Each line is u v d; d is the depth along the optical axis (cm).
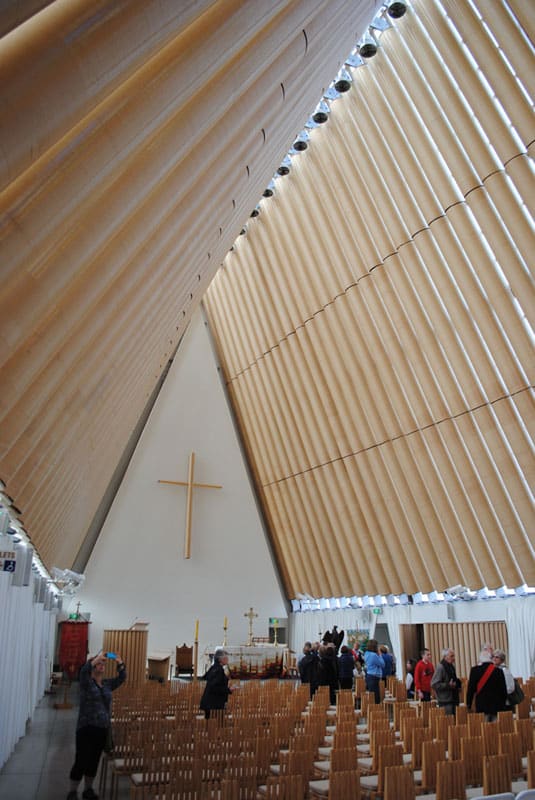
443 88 1523
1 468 552
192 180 615
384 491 1969
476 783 606
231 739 645
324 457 2181
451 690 902
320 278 2012
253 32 512
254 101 656
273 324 2238
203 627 2373
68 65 284
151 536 2389
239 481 2564
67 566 1870
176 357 2609
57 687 1952
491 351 1583
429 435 1781
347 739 680
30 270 386
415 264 1709
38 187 340
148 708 935
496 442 1611
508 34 1365
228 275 2364
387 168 1708
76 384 663
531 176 1410
